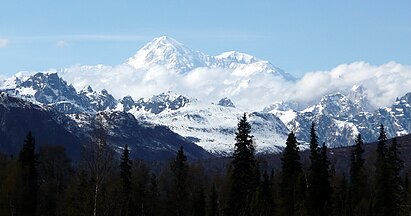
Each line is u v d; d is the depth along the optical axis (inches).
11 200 5969.5
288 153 6304.1
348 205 6432.1
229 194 6156.5
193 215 6550.2
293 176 6240.2
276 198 6505.9
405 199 6314.0
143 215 6535.4
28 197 6146.7
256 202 6067.9
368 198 6560.0
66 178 6820.9
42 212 6609.3
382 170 6200.8
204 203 6624.0
